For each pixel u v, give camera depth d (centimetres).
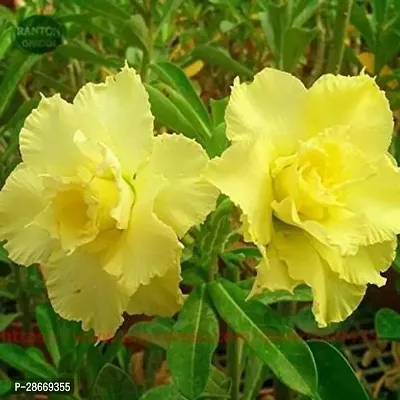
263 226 21
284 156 22
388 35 35
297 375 23
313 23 40
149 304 21
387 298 38
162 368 39
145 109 21
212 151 23
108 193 20
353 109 22
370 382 44
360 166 21
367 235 21
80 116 22
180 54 40
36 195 22
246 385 34
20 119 33
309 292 27
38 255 22
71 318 22
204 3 43
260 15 34
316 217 21
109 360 32
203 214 21
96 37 42
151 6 33
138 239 20
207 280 25
